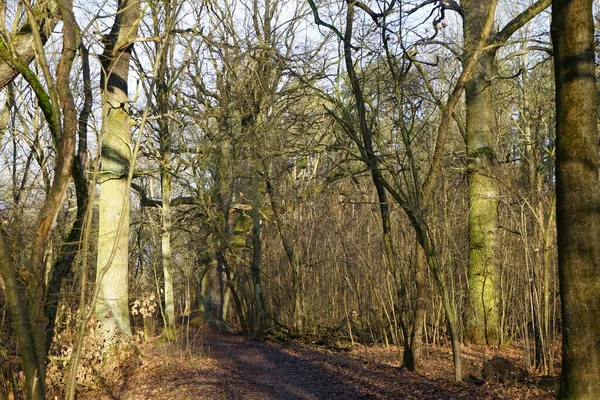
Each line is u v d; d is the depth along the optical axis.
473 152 14.73
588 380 6.48
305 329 17.98
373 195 14.88
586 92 6.52
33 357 4.62
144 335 16.50
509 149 19.53
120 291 12.52
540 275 11.11
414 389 9.59
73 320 10.70
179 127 17.17
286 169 17.41
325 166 20.58
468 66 9.81
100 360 11.52
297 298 18.17
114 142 12.62
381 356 13.53
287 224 19.28
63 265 8.34
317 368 12.71
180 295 31.12
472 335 15.02
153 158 17.30
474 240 15.06
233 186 19.38
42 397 4.65
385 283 14.22
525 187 14.86
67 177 4.82
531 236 11.89
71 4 4.86
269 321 20.38
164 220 18.45
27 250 6.50
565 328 6.66
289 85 17.19
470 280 15.16
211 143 17.75
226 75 17.81
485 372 10.00
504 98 19.67
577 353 6.53
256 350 16.25
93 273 12.95
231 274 21.20
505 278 15.41
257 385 10.93
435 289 14.68
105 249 12.47
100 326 12.06
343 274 16.92
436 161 10.17
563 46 6.63
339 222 16.12
